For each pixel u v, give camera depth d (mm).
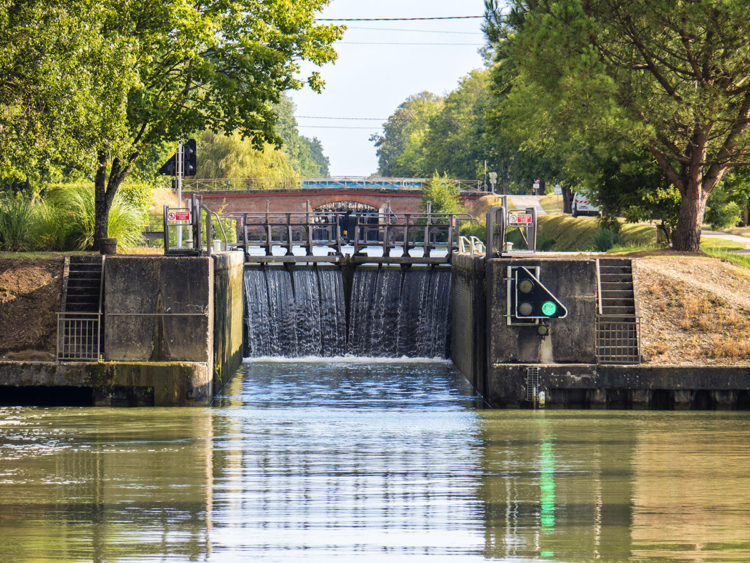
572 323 93812
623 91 119250
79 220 130875
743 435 78750
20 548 48219
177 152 144250
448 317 141875
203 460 69625
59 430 81062
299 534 50750
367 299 144750
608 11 119812
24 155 109312
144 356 94938
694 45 119000
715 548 48562
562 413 89562
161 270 95000
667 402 91688
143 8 124250
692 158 125312
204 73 129500
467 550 48188
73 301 101625
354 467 67312
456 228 149625
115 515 54625
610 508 56312
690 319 99438
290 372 123562
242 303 136500
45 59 101625
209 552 47656
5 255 113500
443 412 91812
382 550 48094
